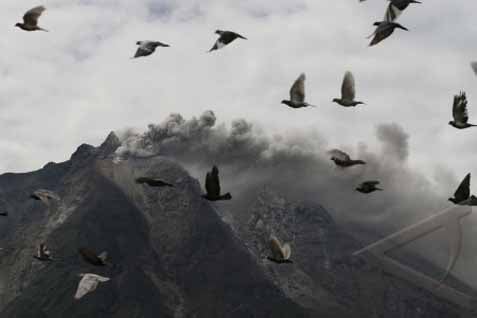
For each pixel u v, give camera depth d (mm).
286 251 50625
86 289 46531
